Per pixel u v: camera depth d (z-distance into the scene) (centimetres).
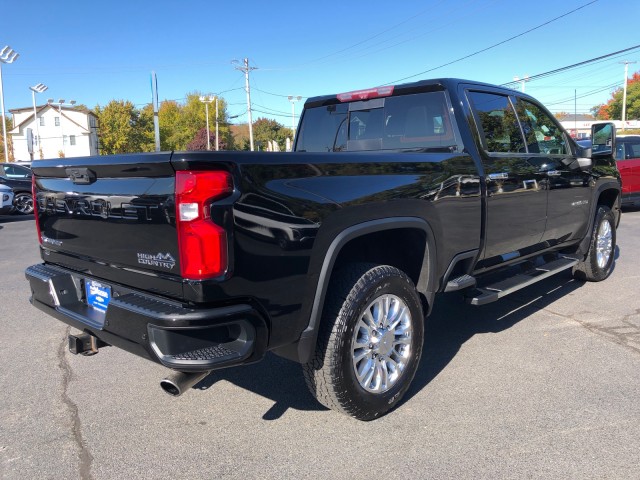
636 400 333
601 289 593
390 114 439
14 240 1097
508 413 321
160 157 240
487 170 393
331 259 279
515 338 449
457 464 271
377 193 303
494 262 427
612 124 555
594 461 269
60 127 7381
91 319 291
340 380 290
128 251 270
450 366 394
